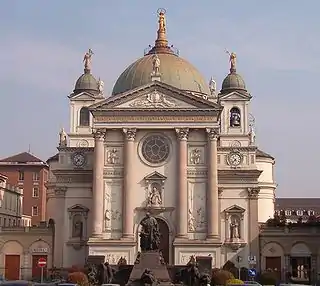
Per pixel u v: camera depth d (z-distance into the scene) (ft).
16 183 533.14
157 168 313.73
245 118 362.74
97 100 364.79
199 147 313.94
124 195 309.22
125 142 312.50
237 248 321.11
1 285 153.99
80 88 370.32
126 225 306.96
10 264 337.11
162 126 312.09
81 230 329.72
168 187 312.50
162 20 392.47
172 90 313.12
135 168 313.73
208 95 367.04
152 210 309.01
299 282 307.78
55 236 330.75
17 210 480.64
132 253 305.53
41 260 249.96
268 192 387.96
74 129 363.15
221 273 246.06
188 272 226.58
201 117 312.09
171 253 306.76
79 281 221.46
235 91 364.79
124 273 229.04
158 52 381.19
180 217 306.55
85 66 378.73
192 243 304.30
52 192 358.84
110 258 304.91
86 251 325.21
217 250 304.09
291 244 330.34
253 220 324.19
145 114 313.32
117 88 370.32
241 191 327.47
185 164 310.24
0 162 536.01
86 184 333.42
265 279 283.38
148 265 202.59
